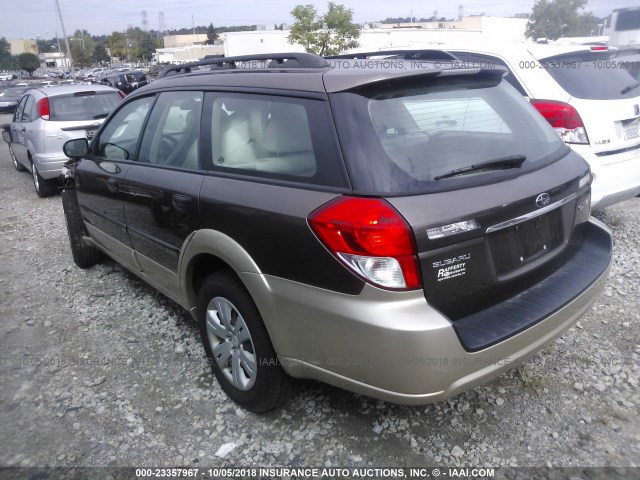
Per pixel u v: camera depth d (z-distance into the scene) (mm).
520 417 2861
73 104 8414
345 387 2432
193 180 3041
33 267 5406
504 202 2404
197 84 3311
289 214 2416
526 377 3162
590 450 2619
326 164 2396
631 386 3064
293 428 2861
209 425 2918
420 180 2301
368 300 2199
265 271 2543
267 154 2688
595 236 3111
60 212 7633
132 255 3951
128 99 4129
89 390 3268
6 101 25938
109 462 2688
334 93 2488
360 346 2240
